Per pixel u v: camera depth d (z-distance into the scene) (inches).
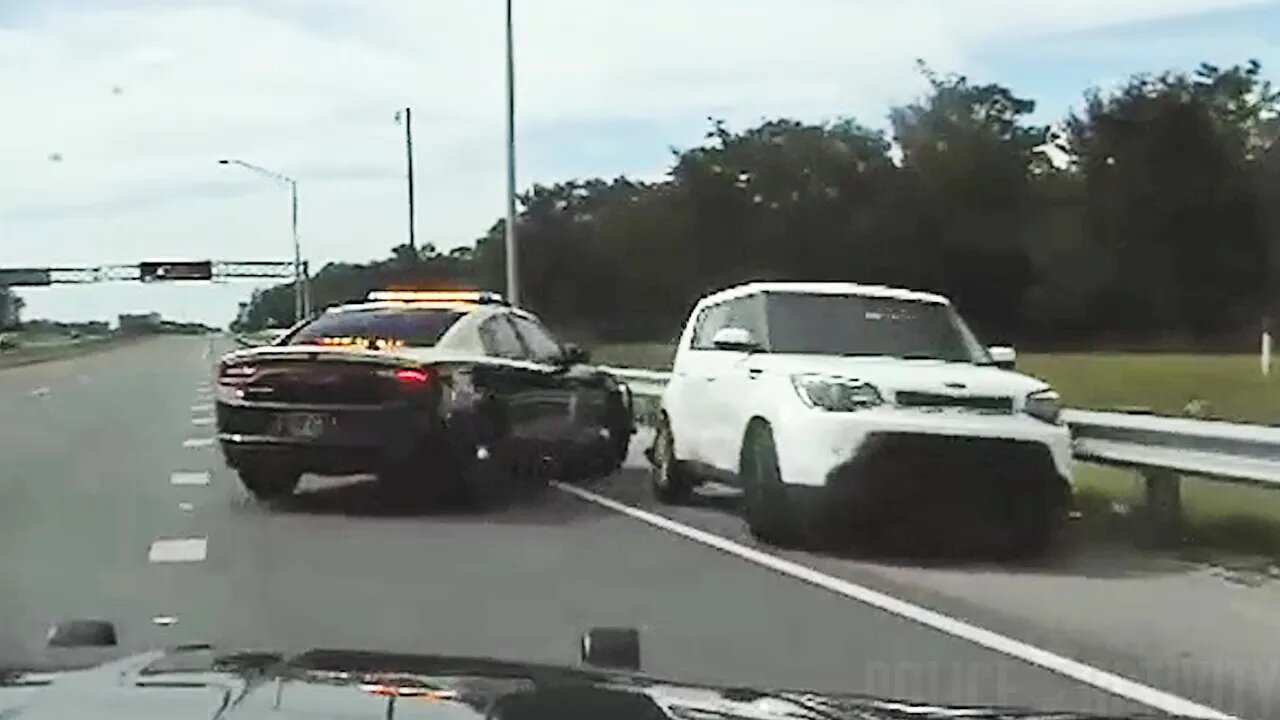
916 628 385.7
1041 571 474.6
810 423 490.0
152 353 4079.7
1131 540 539.8
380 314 637.9
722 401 559.8
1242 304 2539.4
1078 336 2564.0
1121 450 542.6
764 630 381.4
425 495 647.8
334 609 405.7
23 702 131.6
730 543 525.7
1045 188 2630.4
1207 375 1446.9
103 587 436.1
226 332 7564.0
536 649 357.4
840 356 533.6
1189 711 306.3
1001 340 2586.1
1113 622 394.0
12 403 1477.6
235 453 603.5
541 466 680.4
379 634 374.3
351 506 619.8
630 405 746.2
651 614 401.1
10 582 442.9
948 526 527.2
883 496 483.8
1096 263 2556.6
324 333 638.5
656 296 2561.5
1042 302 2573.8
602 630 217.6
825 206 2647.6
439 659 161.6
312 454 592.7
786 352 540.4
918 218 2610.7
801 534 516.4
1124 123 2610.7
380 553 500.4
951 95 2728.8
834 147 2706.7
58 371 2556.6
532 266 2527.1
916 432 482.6
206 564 476.7
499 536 540.7
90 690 136.1
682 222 2605.8
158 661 154.2
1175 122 2583.7
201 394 1662.2
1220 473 494.0
